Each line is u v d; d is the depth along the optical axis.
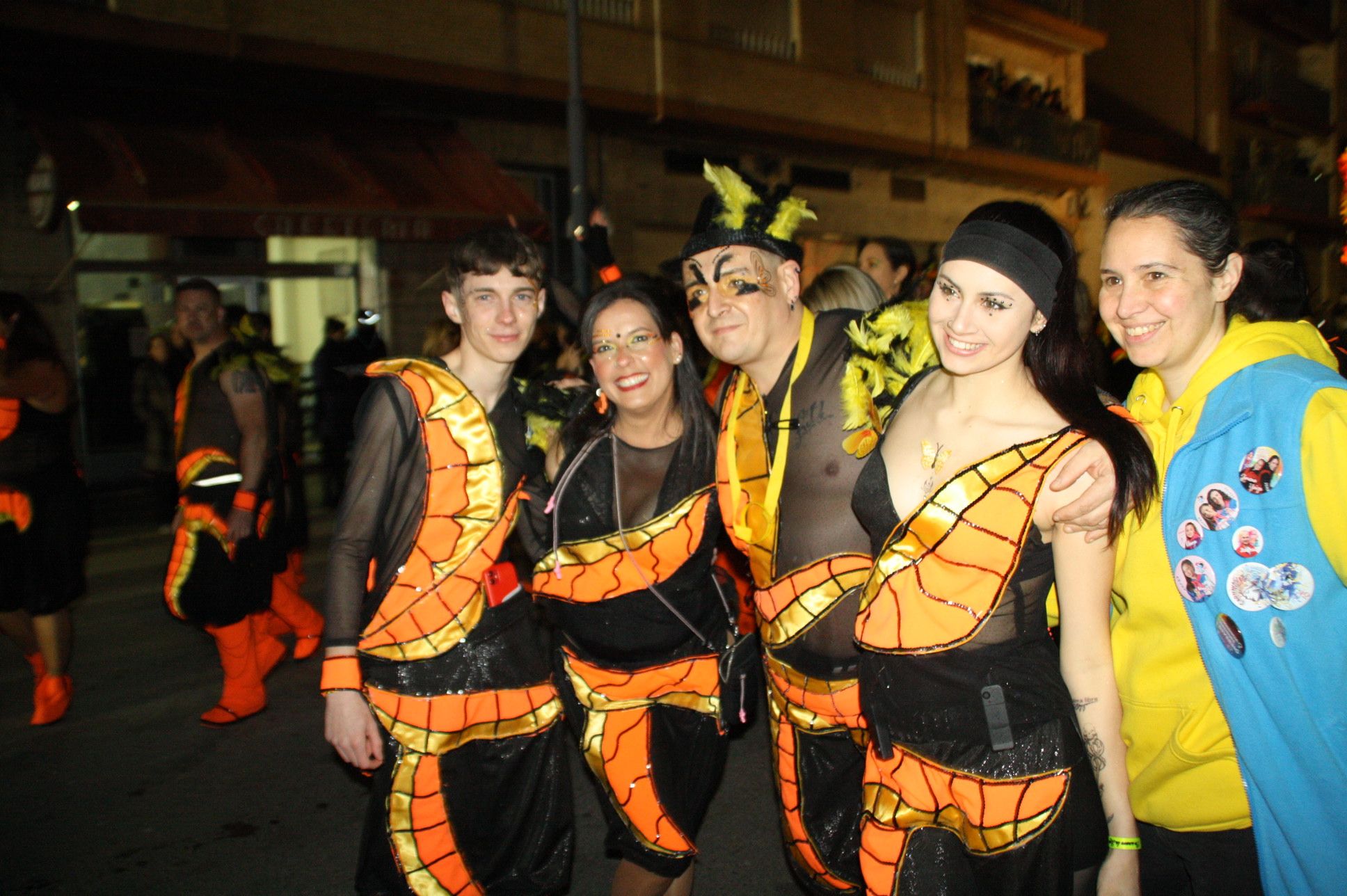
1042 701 1.80
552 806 2.49
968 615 1.77
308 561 7.47
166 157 8.98
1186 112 23.00
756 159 14.23
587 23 11.74
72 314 9.38
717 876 3.19
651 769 2.44
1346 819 1.66
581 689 2.48
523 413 2.48
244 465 4.19
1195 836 1.92
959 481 1.76
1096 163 19.44
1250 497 1.67
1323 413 1.59
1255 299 1.85
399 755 2.34
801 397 2.27
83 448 9.61
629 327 2.32
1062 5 19.72
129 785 3.82
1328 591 1.62
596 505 2.43
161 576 7.05
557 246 12.16
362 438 2.28
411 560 2.30
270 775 3.91
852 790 2.38
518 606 2.47
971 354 1.73
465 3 10.81
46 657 4.38
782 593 2.27
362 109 10.80
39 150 8.89
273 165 9.60
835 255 15.54
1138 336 1.78
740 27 13.63
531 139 11.90
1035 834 1.77
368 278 11.20
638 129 12.63
